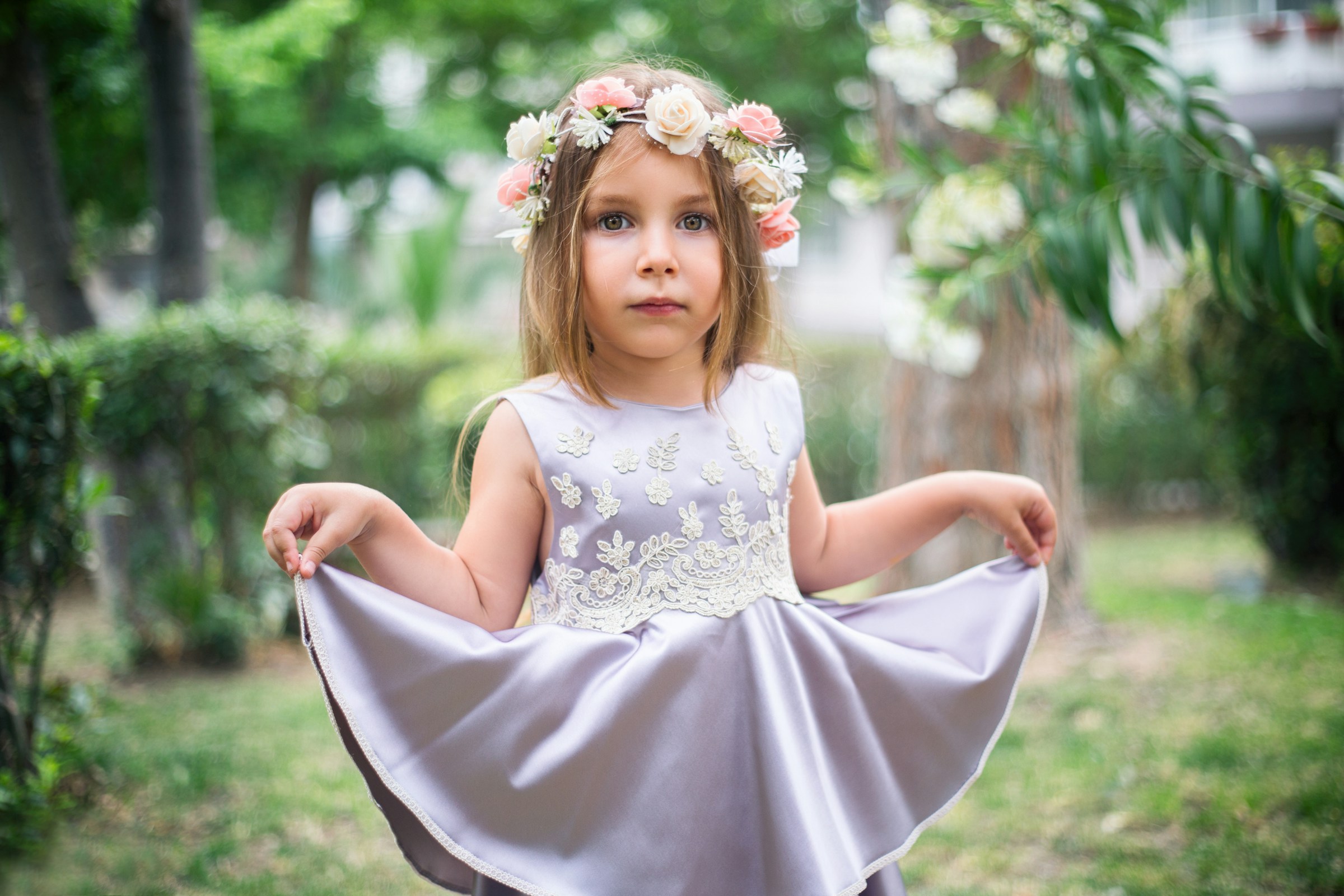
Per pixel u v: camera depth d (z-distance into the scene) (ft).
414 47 41.60
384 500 4.90
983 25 9.65
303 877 9.16
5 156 15.12
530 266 5.53
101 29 16.44
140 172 21.59
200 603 16.02
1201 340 18.13
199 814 10.41
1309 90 32.42
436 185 41.75
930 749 5.54
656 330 5.06
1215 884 8.36
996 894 8.69
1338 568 18.92
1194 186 8.27
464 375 21.30
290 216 45.39
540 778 4.70
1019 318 15.25
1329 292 8.48
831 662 5.30
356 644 4.67
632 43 39.50
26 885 8.68
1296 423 17.90
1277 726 11.53
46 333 15.37
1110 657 14.89
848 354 28.02
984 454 15.57
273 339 16.25
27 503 9.62
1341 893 8.04
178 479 16.37
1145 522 28.37
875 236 52.80
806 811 4.78
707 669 4.98
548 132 5.39
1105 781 10.75
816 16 39.58
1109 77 8.63
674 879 4.72
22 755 9.70
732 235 5.34
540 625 5.03
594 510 5.10
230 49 21.02
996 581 6.00
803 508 5.98
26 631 10.30
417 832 5.12
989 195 10.06
